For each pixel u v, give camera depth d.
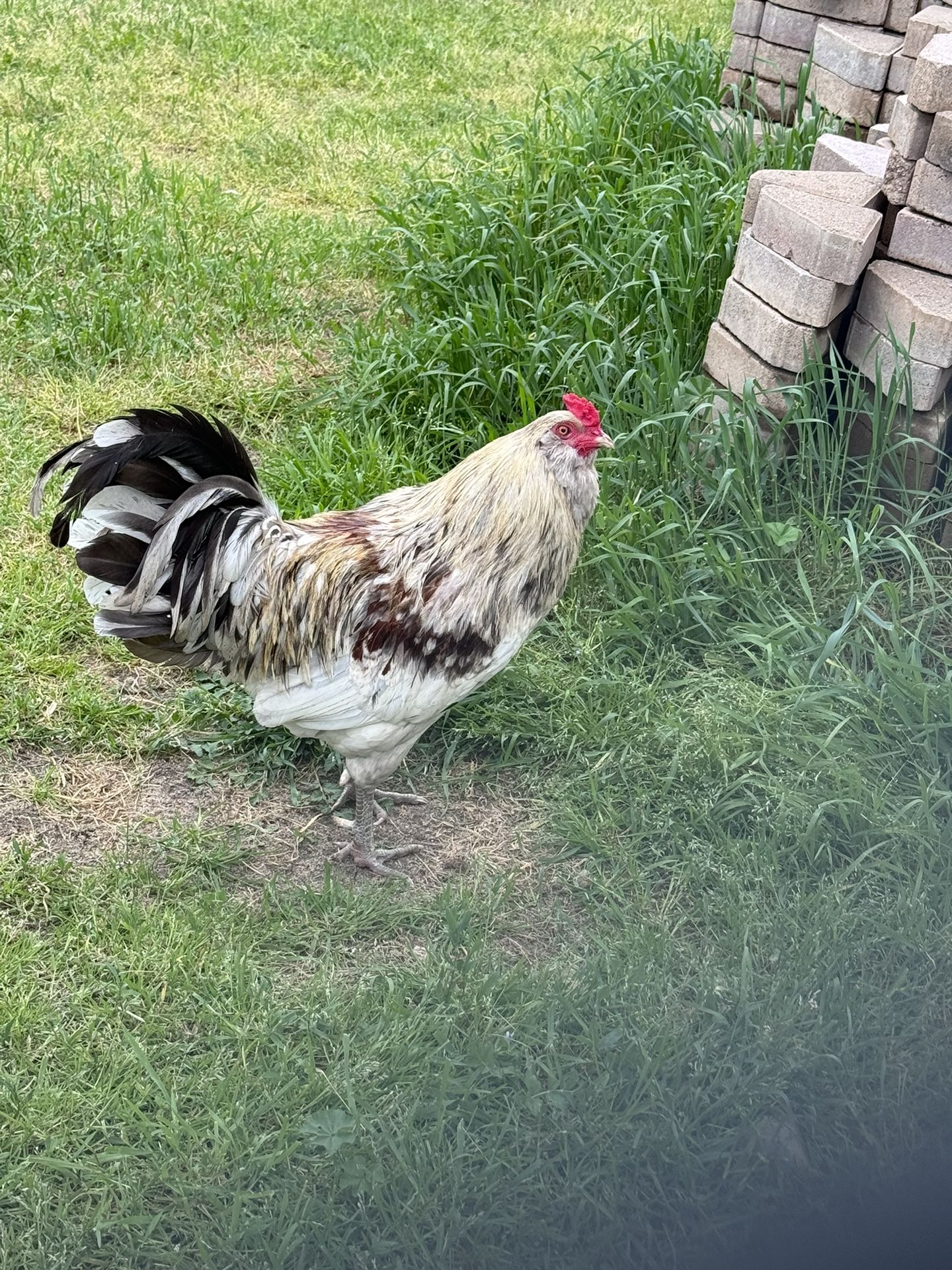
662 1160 2.46
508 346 3.50
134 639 2.66
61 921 2.67
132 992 2.58
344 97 5.25
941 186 3.08
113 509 2.58
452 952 2.68
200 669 2.78
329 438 3.38
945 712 2.91
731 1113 2.51
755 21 4.13
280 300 3.90
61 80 4.98
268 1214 2.39
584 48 6.01
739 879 2.75
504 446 2.64
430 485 2.72
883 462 3.22
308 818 2.86
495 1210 2.41
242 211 4.21
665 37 5.07
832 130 3.84
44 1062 2.50
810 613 3.07
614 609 3.13
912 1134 2.50
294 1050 2.54
